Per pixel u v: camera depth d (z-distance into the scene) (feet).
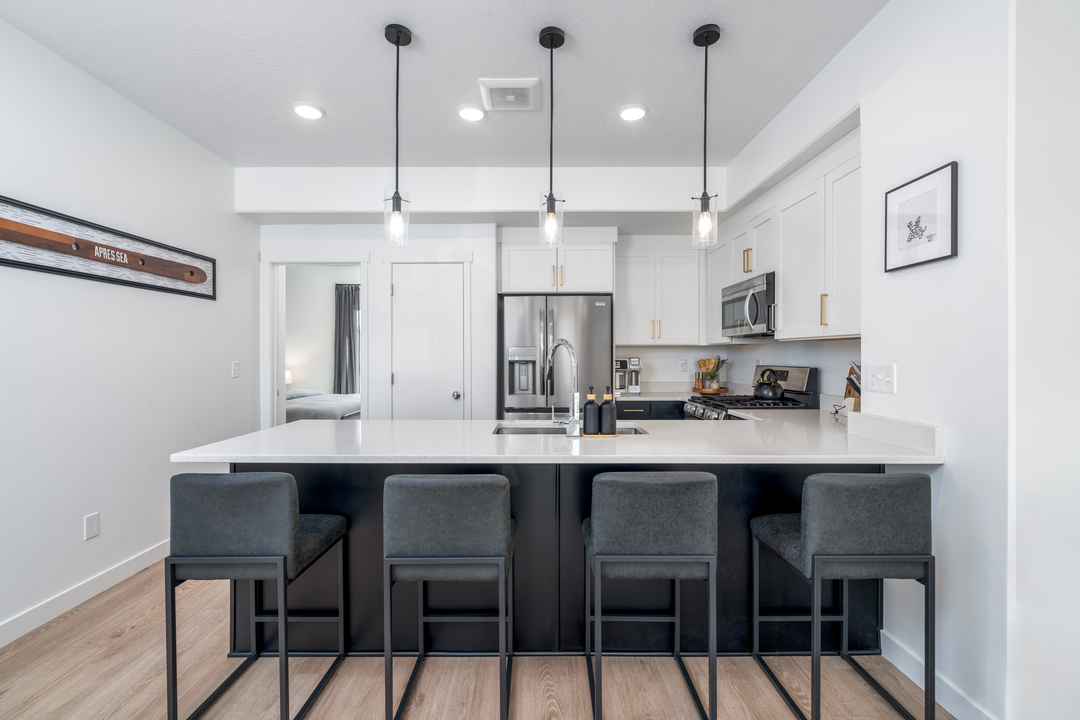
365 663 5.99
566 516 6.09
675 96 7.90
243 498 4.68
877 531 4.64
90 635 6.50
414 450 5.63
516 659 6.09
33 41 6.59
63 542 7.04
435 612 6.15
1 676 5.67
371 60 6.96
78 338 7.27
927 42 5.31
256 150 10.12
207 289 10.11
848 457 5.24
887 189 5.93
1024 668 4.49
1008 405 4.45
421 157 10.36
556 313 12.57
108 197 7.78
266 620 6.08
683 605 6.13
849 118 6.75
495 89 7.57
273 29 6.29
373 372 12.51
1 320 6.24
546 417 12.50
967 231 4.84
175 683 4.77
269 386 12.30
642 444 5.99
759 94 7.86
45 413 6.79
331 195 10.96
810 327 8.23
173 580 4.77
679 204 10.89
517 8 5.87
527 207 10.89
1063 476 4.48
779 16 6.05
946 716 5.06
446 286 12.48
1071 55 4.45
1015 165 4.40
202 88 7.74
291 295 22.98
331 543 5.61
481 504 4.74
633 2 5.78
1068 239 4.45
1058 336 4.46
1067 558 4.50
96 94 7.53
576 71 7.20
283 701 4.72
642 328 13.94
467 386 12.50
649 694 5.43
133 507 8.25
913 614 5.63
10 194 6.36
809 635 6.16
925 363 5.42
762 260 10.10
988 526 4.66
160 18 6.10
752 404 10.51
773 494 6.12
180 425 9.38
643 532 4.75
